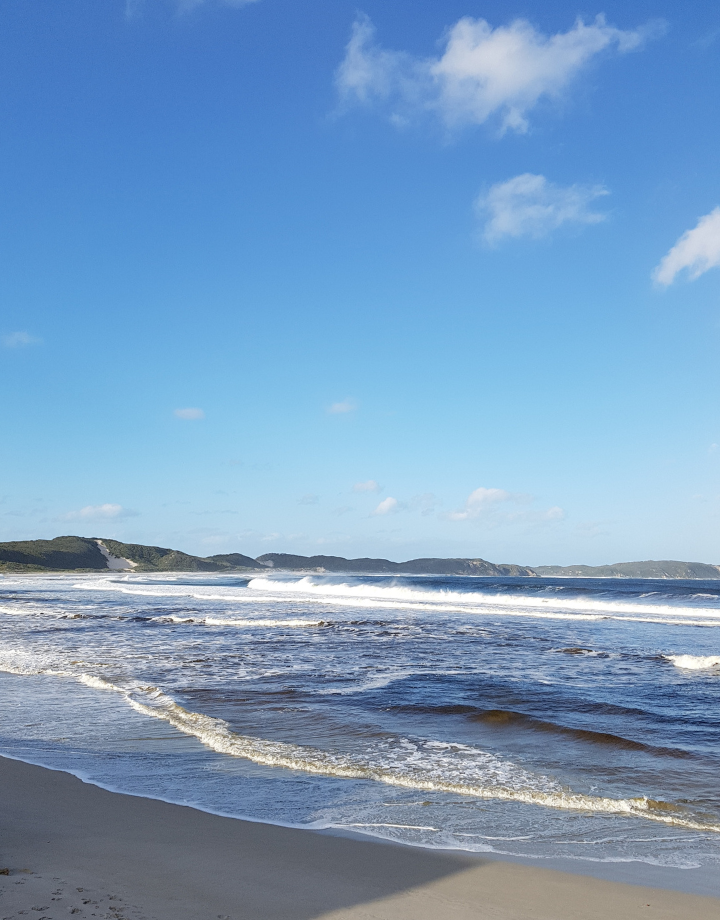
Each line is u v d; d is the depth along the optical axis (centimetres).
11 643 2138
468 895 513
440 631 2542
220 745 969
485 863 582
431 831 664
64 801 716
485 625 2802
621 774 862
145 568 18375
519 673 1602
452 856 598
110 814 679
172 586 6975
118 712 1177
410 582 8044
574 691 1387
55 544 17862
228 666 1683
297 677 1527
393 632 2488
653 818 713
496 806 744
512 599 4619
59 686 1420
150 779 814
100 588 6406
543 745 991
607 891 529
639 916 484
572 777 849
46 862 535
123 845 589
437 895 511
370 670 1628
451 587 6259
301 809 722
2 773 820
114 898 467
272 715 1166
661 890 533
